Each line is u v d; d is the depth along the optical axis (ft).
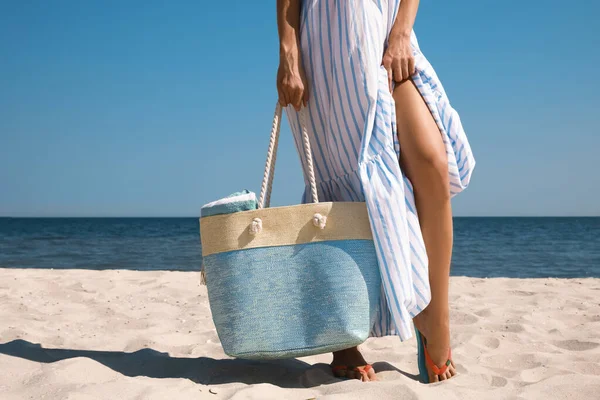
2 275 20.04
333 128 7.61
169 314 13.12
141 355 8.92
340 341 6.69
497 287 18.69
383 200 6.81
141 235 148.56
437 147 7.05
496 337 10.77
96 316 12.69
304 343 6.69
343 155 7.59
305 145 7.52
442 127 7.29
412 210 7.02
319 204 6.75
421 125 7.08
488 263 57.11
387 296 6.77
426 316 7.40
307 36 7.75
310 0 7.78
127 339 10.16
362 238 6.84
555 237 151.23
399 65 7.27
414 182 7.13
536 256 70.13
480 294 17.06
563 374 8.01
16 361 8.09
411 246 6.94
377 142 7.05
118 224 333.21
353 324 6.68
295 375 7.79
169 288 17.22
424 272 6.93
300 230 6.73
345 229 6.78
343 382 6.87
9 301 14.03
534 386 7.27
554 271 47.21
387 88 7.18
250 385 6.82
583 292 17.40
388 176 6.89
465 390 6.84
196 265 47.55
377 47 7.27
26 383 6.98
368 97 7.09
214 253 6.91
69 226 282.56
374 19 7.30
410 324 6.75
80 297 15.20
